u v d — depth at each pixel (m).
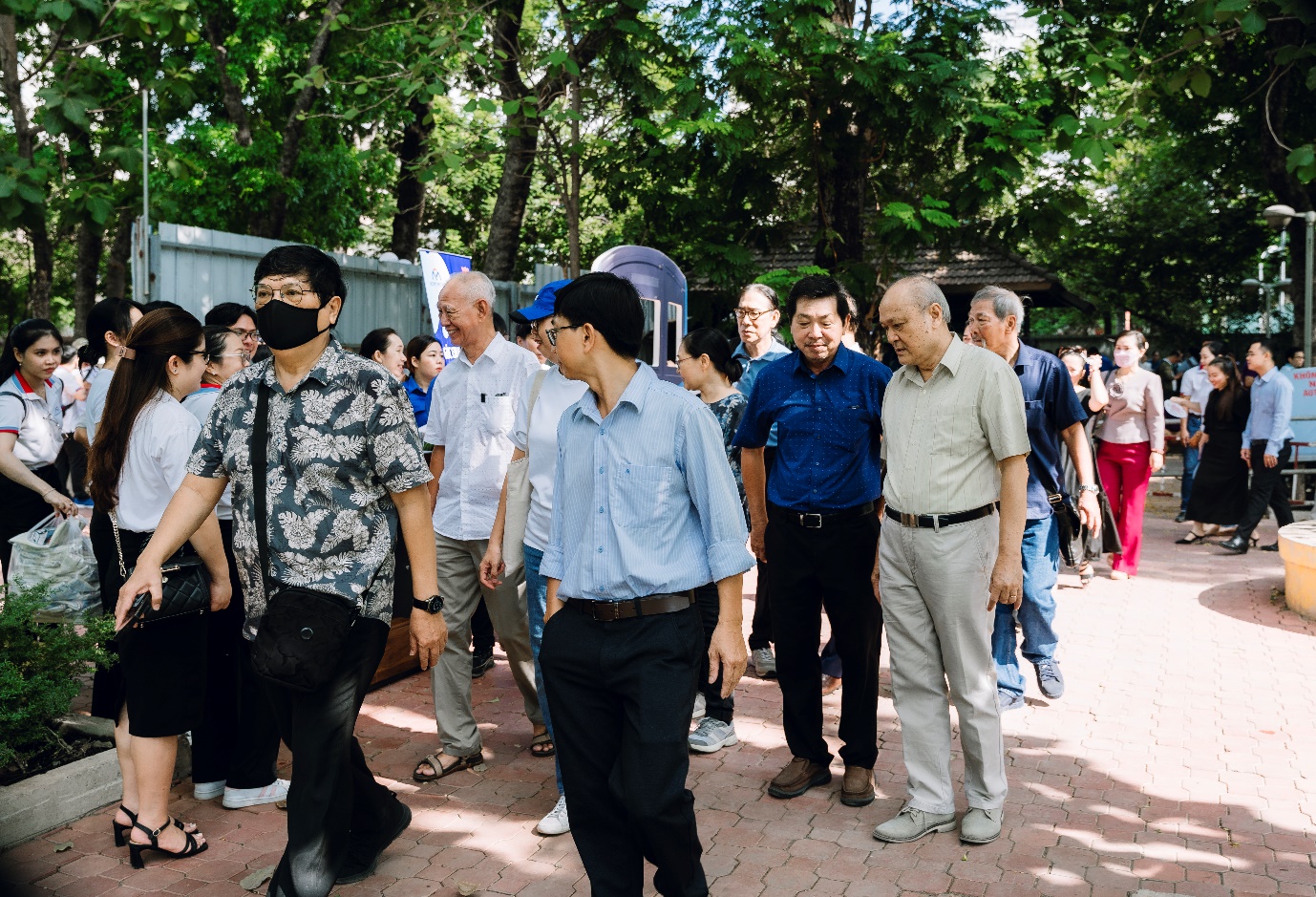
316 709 3.06
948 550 3.74
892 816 4.08
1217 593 8.20
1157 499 15.06
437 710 4.51
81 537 4.20
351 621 3.06
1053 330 37.28
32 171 8.41
